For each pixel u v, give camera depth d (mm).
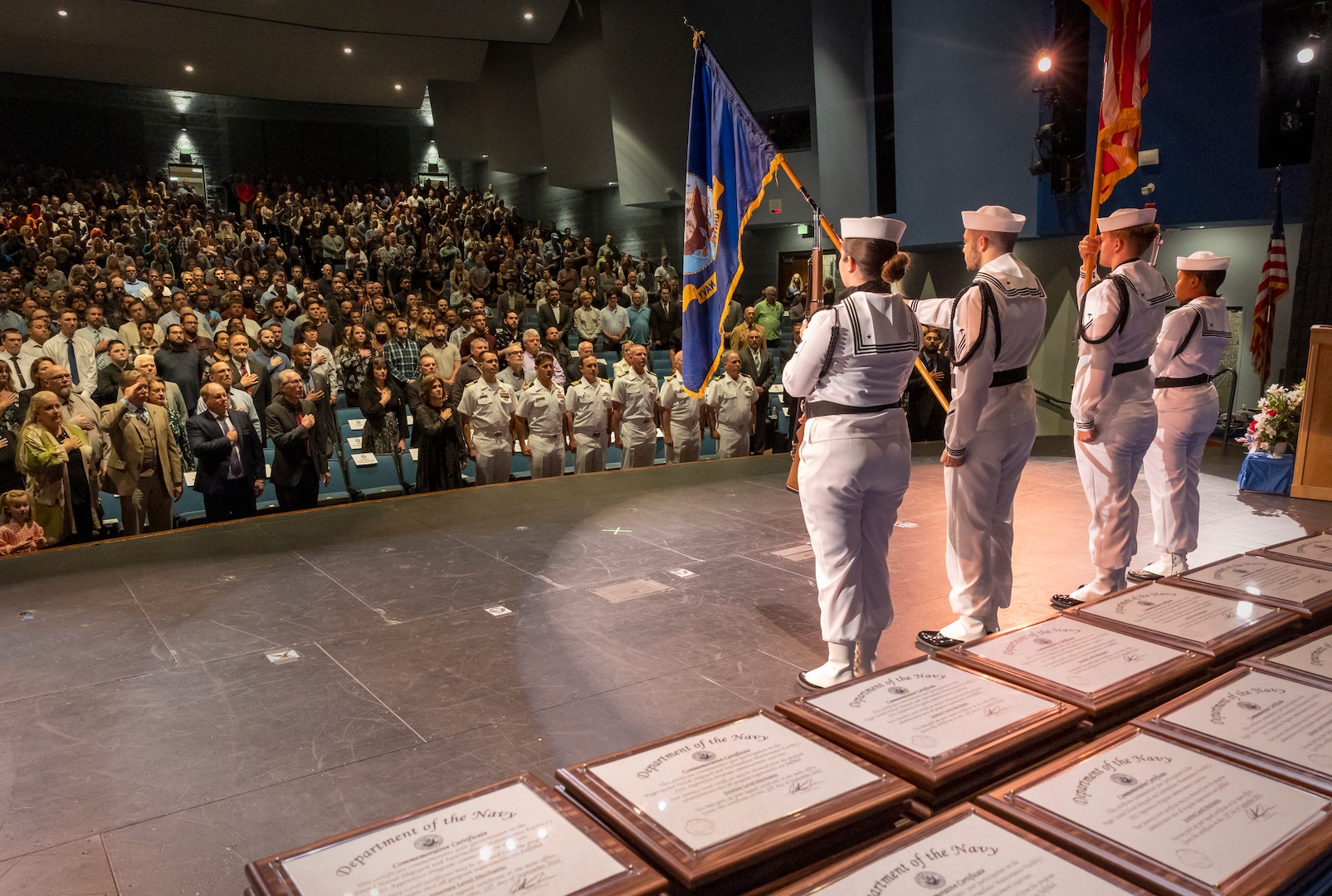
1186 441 4691
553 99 21234
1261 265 11023
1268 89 9938
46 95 24922
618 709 3369
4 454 7234
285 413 7430
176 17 18047
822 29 14492
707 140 4461
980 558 3770
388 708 3412
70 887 2355
